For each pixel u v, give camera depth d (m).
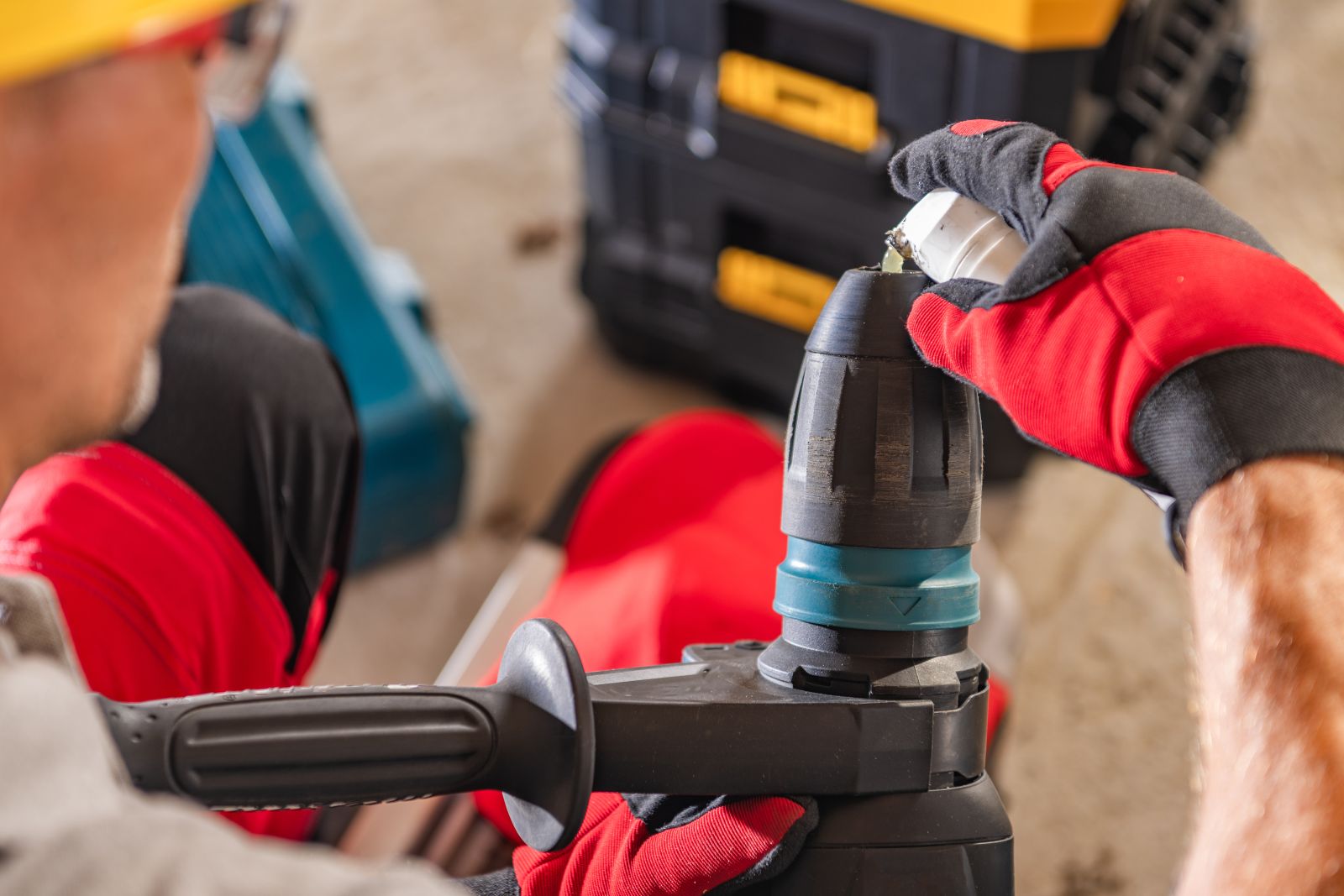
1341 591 0.39
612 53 1.60
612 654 1.02
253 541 0.82
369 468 1.55
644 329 1.85
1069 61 1.31
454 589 1.70
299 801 0.49
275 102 1.71
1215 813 0.40
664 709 0.51
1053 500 1.72
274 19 0.43
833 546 0.53
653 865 0.54
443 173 2.25
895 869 0.52
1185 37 1.55
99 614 0.73
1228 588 0.40
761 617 1.04
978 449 0.54
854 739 0.52
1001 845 0.54
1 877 0.30
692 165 1.62
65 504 0.75
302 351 0.86
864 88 1.46
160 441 0.80
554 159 2.27
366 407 1.54
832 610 0.53
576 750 0.48
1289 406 0.41
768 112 1.52
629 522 1.15
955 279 0.51
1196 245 0.45
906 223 0.54
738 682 0.55
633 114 1.63
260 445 0.82
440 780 0.50
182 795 0.47
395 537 1.66
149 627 0.75
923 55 1.37
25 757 0.32
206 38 0.36
